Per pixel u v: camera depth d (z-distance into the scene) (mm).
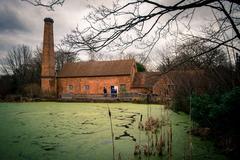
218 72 7523
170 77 13492
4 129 10469
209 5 4332
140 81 33188
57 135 9172
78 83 35844
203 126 9266
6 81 38406
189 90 12562
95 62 37344
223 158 6152
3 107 21016
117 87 33719
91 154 6754
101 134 9258
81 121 12562
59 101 28875
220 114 6695
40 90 33188
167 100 16062
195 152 6719
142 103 24234
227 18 4754
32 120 13102
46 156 6625
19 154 6816
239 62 6363
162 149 7141
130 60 35000
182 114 14305
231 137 6676
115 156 6535
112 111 17156
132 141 8133
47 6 3740
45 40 35062
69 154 6777
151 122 10477
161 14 3971
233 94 6340
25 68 46281
